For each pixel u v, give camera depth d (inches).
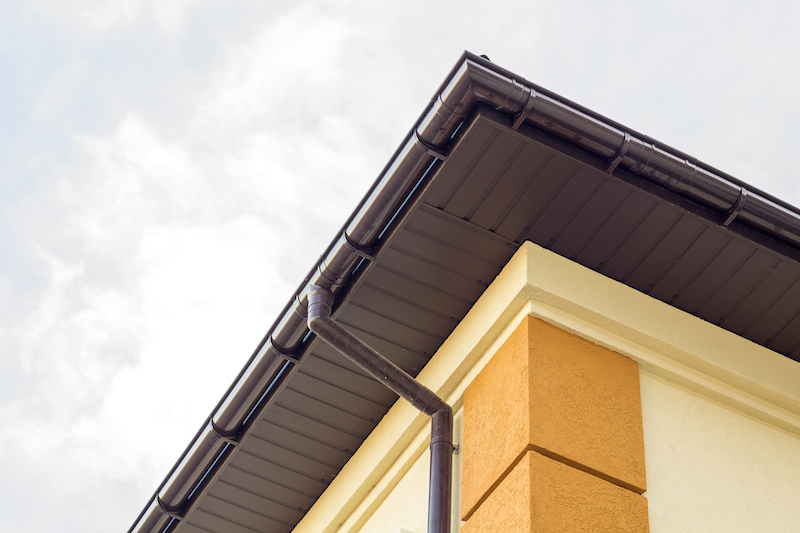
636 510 163.2
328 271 190.4
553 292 182.2
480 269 194.4
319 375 214.5
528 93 162.2
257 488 243.3
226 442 228.4
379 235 186.4
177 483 237.1
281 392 216.8
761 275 188.1
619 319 186.2
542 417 166.7
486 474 171.6
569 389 173.8
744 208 175.0
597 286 189.0
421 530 190.5
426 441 204.4
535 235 187.5
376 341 209.3
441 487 178.5
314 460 236.1
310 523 240.8
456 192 178.1
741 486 178.7
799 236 178.7
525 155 170.9
